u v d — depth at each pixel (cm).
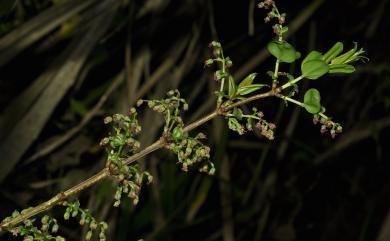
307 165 532
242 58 486
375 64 516
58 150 423
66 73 344
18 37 326
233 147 506
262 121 132
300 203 534
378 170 577
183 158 132
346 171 570
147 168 432
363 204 577
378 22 512
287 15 484
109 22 351
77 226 414
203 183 445
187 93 455
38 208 135
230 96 133
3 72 390
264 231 533
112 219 394
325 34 530
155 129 404
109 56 405
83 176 427
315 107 130
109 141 133
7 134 338
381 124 523
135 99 400
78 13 353
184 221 445
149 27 399
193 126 134
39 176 423
